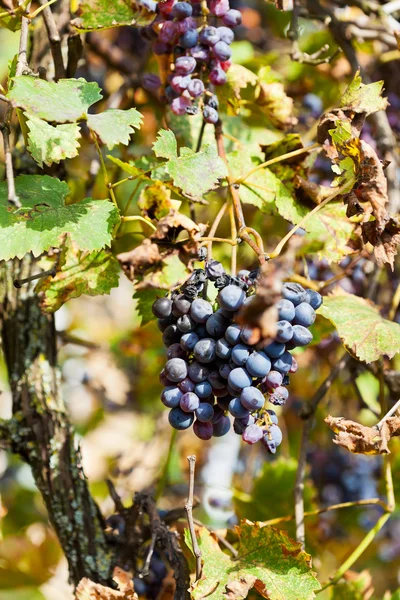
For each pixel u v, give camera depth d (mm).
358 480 1612
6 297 1228
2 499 1713
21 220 1033
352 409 1569
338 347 1431
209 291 1017
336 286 1193
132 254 1002
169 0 1097
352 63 1320
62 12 1249
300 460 1229
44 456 1202
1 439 1204
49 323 1233
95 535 1193
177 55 1118
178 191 1070
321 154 1359
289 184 1144
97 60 1623
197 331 1003
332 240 1133
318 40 1451
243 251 1380
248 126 1248
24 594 1572
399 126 1476
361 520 1601
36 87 1015
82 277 1082
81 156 1440
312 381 1472
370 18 1443
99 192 1377
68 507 1194
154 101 1396
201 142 1212
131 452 1664
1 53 1771
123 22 1090
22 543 1418
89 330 2066
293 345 988
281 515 1305
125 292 2260
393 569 1718
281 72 1452
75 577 1186
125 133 1018
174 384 1010
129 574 1135
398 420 1052
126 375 1823
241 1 1743
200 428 1019
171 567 1159
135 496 1180
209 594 1057
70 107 1015
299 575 1061
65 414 1221
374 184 1015
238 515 1317
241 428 1003
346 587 1256
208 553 1087
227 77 1170
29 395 1212
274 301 923
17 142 1239
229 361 987
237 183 1118
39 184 1073
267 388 994
